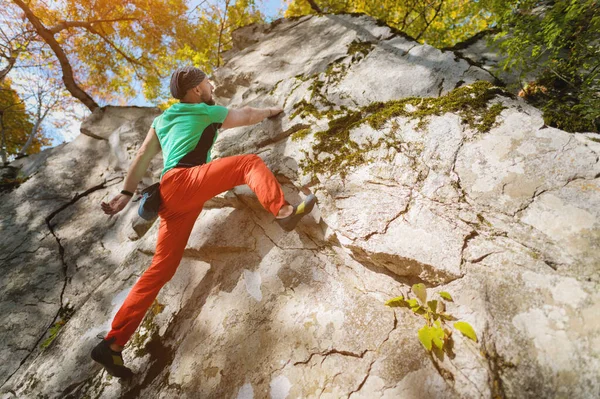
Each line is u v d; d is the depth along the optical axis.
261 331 1.79
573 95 2.37
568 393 1.13
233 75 3.76
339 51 3.16
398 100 2.36
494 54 3.04
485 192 1.69
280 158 2.39
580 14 2.06
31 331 2.69
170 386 1.80
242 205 2.38
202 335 1.94
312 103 2.68
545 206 1.54
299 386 1.52
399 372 1.40
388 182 1.94
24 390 2.14
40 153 4.91
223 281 2.15
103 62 9.16
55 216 3.76
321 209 2.03
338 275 1.88
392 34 3.13
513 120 1.90
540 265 1.40
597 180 1.54
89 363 2.14
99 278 3.00
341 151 2.21
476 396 1.22
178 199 1.80
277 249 2.12
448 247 1.60
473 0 3.15
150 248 2.67
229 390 1.65
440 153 1.92
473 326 1.37
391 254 1.68
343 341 1.59
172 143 1.90
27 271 3.18
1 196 4.14
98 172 4.23
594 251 1.36
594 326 1.20
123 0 7.95
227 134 2.92
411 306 1.58
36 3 7.61
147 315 2.23
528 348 1.25
